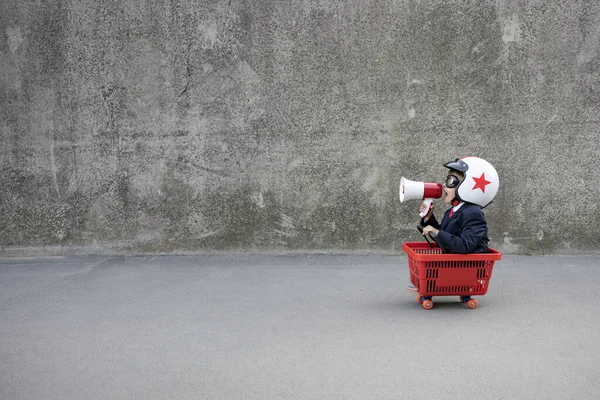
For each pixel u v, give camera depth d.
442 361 3.26
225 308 4.29
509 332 3.74
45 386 2.96
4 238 6.16
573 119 5.90
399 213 6.03
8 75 5.99
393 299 4.52
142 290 4.81
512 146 5.93
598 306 4.30
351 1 5.80
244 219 6.09
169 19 5.89
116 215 6.13
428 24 5.82
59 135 6.05
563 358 3.29
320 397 2.82
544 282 5.00
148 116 6.00
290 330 3.79
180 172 6.05
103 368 3.18
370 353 3.38
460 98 5.89
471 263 4.18
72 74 5.98
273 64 5.89
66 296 4.65
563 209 6.00
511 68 5.85
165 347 3.49
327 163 5.99
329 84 5.89
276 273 5.37
